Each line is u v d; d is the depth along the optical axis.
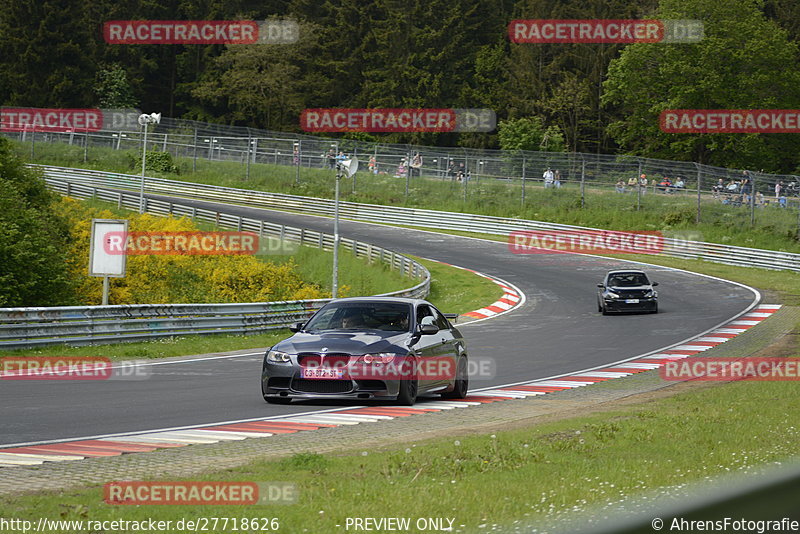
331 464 29.16
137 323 85.38
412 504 21.66
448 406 49.81
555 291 149.25
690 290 148.50
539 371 71.56
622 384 63.12
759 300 134.25
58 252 128.75
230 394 54.19
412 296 132.00
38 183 149.12
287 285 151.62
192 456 32.34
